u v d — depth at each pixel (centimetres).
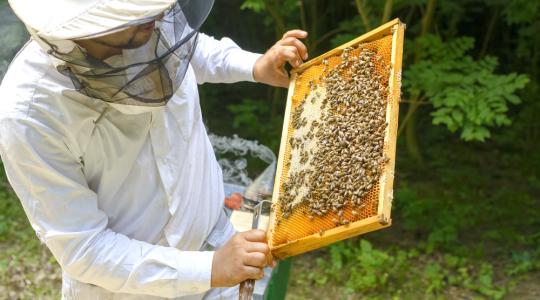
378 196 164
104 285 172
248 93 723
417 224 488
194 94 192
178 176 184
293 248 179
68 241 167
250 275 168
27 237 479
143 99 156
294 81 215
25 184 164
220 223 211
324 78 203
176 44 153
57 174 163
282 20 548
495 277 426
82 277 171
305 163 192
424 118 670
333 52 204
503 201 521
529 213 503
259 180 313
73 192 167
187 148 188
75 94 161
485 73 410
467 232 481
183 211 187
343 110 189
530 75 646
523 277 424
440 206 511
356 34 477
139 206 183
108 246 170
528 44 609
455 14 568
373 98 182
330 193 175
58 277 427
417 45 446
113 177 175
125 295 188
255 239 172
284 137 206
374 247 463
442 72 411
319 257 459
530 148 608
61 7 146
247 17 682
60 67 153
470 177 561
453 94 396
